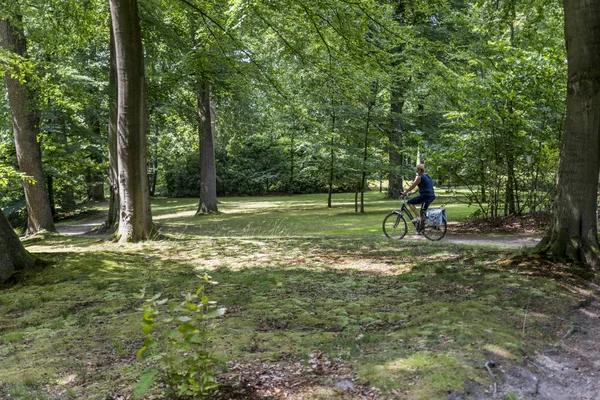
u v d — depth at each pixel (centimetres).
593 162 689
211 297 577
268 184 4744
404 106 2988
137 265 824
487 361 359
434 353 367
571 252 688
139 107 1105
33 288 671
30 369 363
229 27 1271
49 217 1698
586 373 384
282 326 458
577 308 520
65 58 1950
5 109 1966
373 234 1361
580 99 686
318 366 353
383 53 1212
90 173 3081
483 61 2027
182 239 1155
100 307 553
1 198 2458
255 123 2380
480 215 1525
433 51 1258
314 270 748
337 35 1219
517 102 1338
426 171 1490
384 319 476
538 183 1370
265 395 303
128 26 1063
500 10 1255
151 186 5103
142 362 362
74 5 1479
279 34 1290
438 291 584
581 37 675
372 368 342
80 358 385
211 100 2469
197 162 4759
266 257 880
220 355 369
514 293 556
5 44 1573
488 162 1402
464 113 1423
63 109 1984
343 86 1352
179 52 1716
